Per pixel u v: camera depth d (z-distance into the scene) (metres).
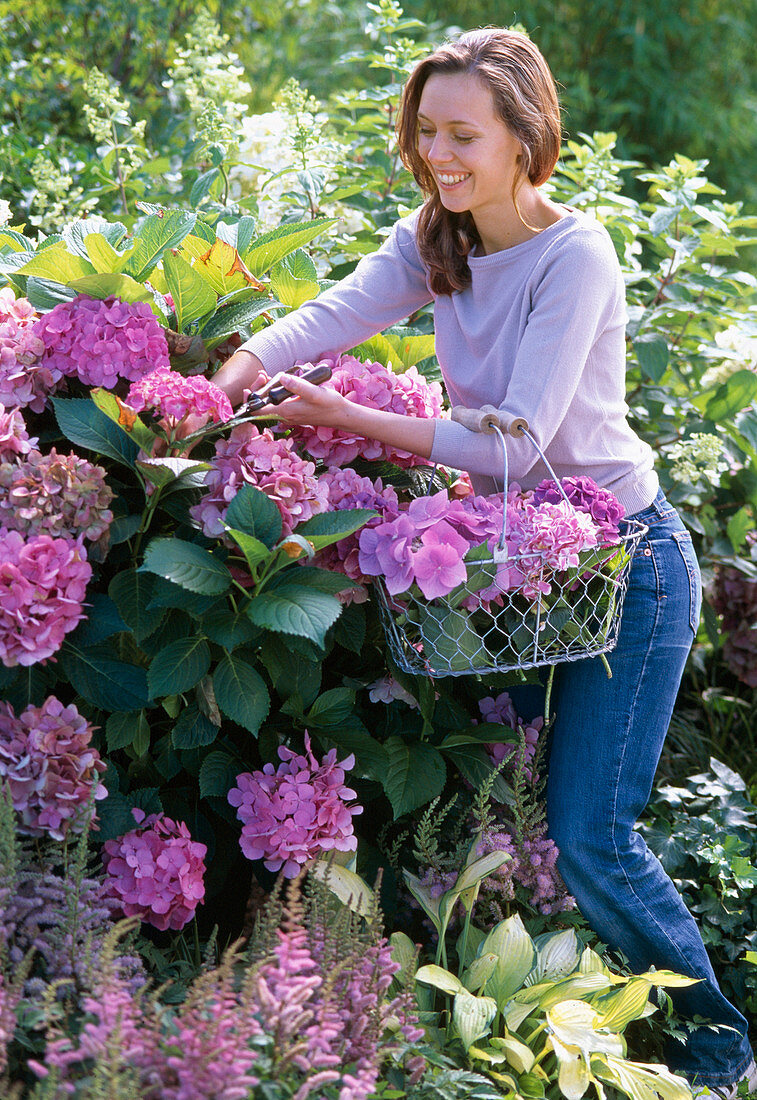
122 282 1.82
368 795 2.08
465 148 1.83
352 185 2.93
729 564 3.01
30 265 1.87
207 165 3.21
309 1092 1.40
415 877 1.99
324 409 1.81
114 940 1.43
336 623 1.88
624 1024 1.83
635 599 2.00
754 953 2.21
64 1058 1.28
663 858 2.43
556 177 3.98
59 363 1.81
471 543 1.79
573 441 1.94
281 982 1.40
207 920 2.07
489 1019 1.71
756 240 2.90
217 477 1.74
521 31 2.04
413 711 2.11
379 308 2.10
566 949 1.95
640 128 6.56
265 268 2.13
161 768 1.91
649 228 3.02
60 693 1.91
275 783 1.85
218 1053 1.28
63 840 1.66
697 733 2.98
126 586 1.74
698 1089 2.04
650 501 2.02
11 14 3.89
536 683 2.04
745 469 3.14
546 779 2.13
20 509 1.64
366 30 3.22
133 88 4.04
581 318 1.83
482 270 1.96
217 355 2.07
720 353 2.93
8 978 1.52
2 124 3.63
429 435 1.85
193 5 4.07
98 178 3.12
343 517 1.74
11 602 1.60
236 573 1.74
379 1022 1.50
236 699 1.71
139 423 1.67
